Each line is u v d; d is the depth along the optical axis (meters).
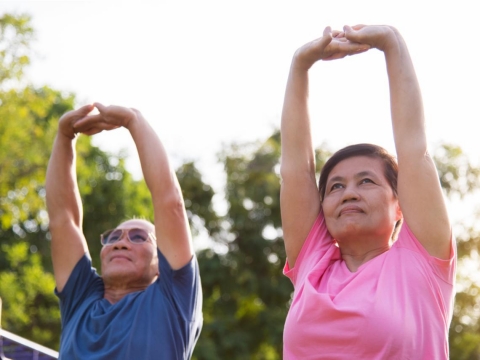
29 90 17.89
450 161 22.81
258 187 22.25
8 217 18.25
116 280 4.98
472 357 22.38
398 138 3.96
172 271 4.75
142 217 5.88
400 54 4.02
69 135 5.30
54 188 5.26
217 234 22.47
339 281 3.94
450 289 3.84
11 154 17.59
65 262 5.14
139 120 5.07
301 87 4.31
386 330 3.62
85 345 4.64
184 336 4.68
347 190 4.04
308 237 4.20
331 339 3.72
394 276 3.79
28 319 18.61
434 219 3.84
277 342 21.19
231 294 21.78
